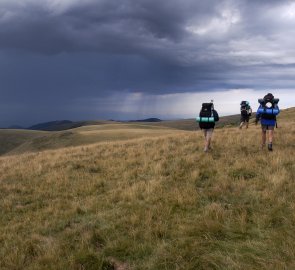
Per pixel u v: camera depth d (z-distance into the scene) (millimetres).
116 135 107750
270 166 13883
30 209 12703
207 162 15680
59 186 15164
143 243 8844
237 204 10617
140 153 19938
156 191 12531
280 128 25734
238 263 7383
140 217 10367
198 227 9164
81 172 17078
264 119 16578
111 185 14422
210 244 8359
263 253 7723
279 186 11492
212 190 11828
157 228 9375
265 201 10578
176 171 14891
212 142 20578
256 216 9523
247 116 27938
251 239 8492
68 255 8602
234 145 18953
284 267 6945
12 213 12508
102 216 10945
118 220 10383
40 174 17844
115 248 8734
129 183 14312
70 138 112625
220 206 10430
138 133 109750
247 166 14094
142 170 15922
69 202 12766
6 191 15266
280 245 7855
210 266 7516
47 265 8195
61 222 10914
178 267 7527
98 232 9625
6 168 20953
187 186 12703
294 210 9477
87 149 24469
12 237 10125
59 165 19359
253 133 23219
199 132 27062
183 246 8406
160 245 8500
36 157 24172
